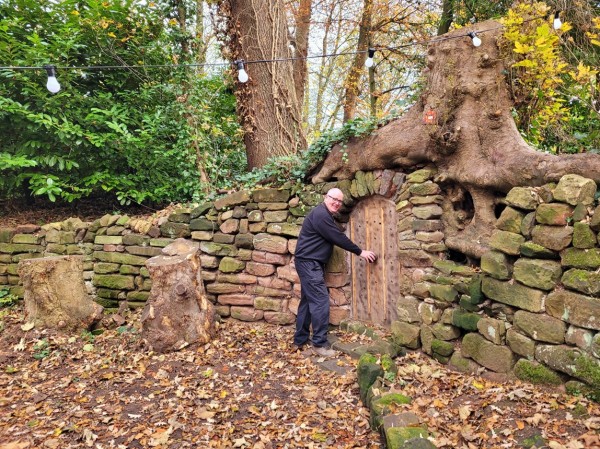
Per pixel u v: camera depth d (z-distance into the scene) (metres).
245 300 5.18
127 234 5.64
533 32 3.60
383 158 4.25
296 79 9.55
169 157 6.53
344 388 3.46
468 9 6.66
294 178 5.18
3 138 5.99
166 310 4.32
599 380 2.48
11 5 6.07
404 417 2.59
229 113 7.86
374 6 9.59
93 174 6.17
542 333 2.82
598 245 2.59
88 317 4.77
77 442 2.92
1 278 6.02
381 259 4.48
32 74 5.70
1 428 3.07
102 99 6.27
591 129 4.35
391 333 4.16
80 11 6.54
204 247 5.32
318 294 4.20
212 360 4.11
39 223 6.29
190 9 7.62
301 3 9.69
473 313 3.37
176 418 3.15
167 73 6.84
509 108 3.63
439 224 3.96
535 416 2.47
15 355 4.22
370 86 9.59
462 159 3.68
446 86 3.71
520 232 3.06
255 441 2.88
